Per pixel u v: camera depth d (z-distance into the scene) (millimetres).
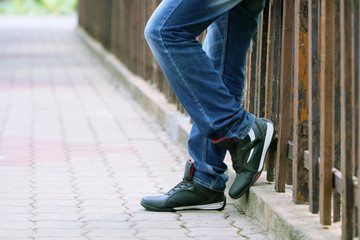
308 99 4375
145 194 5637
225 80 4836
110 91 12227
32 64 16641
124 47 13430
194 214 5023
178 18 4363
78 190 5762
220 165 5004
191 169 5059
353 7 3627
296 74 4445
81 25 27156
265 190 4855
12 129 8656
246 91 5758
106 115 9734
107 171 6516
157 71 10211
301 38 4406
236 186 4859
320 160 4062
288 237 4113
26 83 13242
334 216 4098
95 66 16281
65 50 20375
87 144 7812
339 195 4078
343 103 3736
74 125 8984
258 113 5223
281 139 4754
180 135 7641
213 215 5012
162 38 4391
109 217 4945
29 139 8062
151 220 4859
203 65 4457
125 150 7500
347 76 3703
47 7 42500
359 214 3631
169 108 8805
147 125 9000
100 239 4438
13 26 31297
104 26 17219
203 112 4531
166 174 6391
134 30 12172
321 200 4059
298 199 4508
